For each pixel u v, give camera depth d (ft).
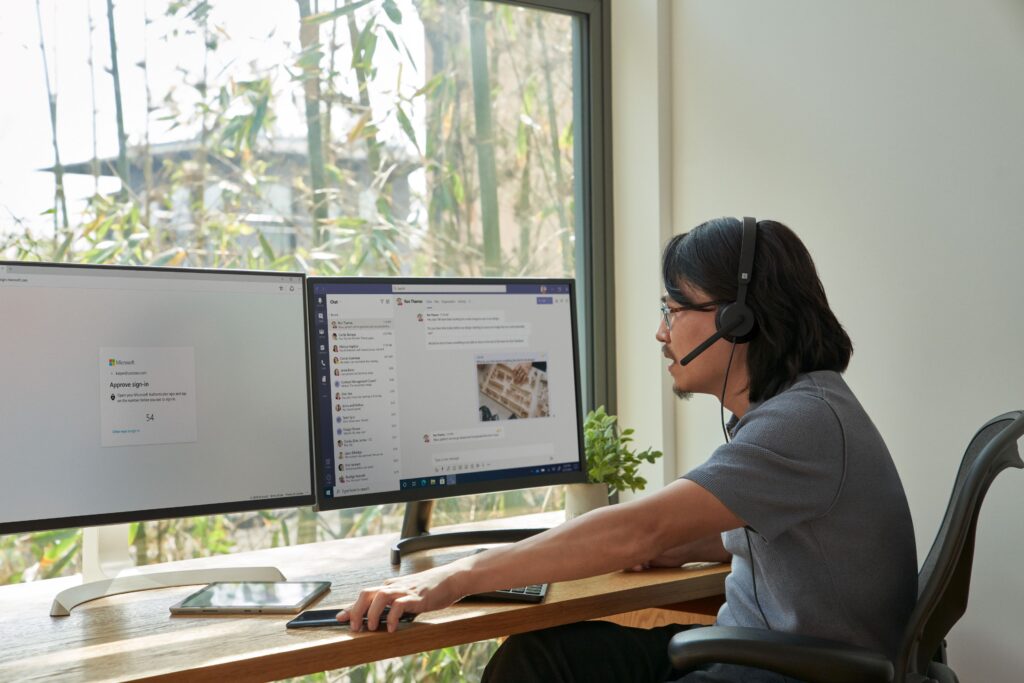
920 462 5.45
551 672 4.48
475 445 5.35
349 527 6.48
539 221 7.35
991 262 5.06
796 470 3.79
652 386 7.14
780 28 6.23
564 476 5.59
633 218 7.29
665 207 7.08
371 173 6.60
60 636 3.88
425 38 6.82
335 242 6.46
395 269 6.72
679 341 4.54
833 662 3.37
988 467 3.42
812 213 6.05
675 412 7.11
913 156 5.43
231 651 3.64
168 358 4.66
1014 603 4.99
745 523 3.77
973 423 5.16
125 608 4.32
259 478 4.87
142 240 5.79
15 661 3.55
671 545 3.84
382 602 3.86
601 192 7.43
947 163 5.26
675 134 7.08
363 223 6.57
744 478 3.76
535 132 7.32
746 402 4.48
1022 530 4.95
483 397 5.39
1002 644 5.05
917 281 5.43
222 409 4.79
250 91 6.13
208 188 6.00
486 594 4.31
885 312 5.62
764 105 6.35
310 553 5.44
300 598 4.35
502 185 7.17
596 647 4.60
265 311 4.94
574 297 5.74
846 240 5.84
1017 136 4.92
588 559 3.90
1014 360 4.96
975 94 5.11
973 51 5.12
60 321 4.42
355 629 3.89
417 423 5.20
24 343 4.33
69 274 4.44
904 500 4.09
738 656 3.48
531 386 5.55
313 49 6.36
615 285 7.48
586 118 7.43
